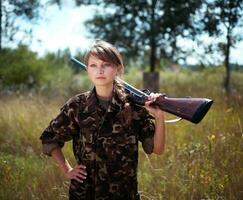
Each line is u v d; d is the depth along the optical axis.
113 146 3.06
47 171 5.28
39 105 8.77
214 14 11.47
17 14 15.34
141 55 15.34
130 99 3.10
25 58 16.50
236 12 10.89
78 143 3.19
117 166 3.08
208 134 6.06
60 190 4.84
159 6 14.16
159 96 3.01
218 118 6.67
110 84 3.06
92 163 3.09
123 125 3.05
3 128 7.35
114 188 3.10
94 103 3.07
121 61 3.07
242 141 5.40
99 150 3.06
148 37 14.52
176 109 2.95
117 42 15.06
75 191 3.19
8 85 15.30
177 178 4.86
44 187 4.96
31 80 15.84
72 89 12.94
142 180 5.03
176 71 19.14
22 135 6.93
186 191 4.58
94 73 3.01
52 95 12.12
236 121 6.28
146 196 4.62
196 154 5.27
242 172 4.74
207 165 4.91
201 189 4.57
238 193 4.48
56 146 3.26
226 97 8.77
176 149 5.80
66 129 3.18
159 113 3.03
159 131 3.05
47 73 17.12
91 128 3.06
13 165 5.69
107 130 3.05
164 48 14.66
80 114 3.09
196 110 2.90
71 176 3.15
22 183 5.07
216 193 4.52
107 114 3.04
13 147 6.62
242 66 12.73
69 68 19.69
